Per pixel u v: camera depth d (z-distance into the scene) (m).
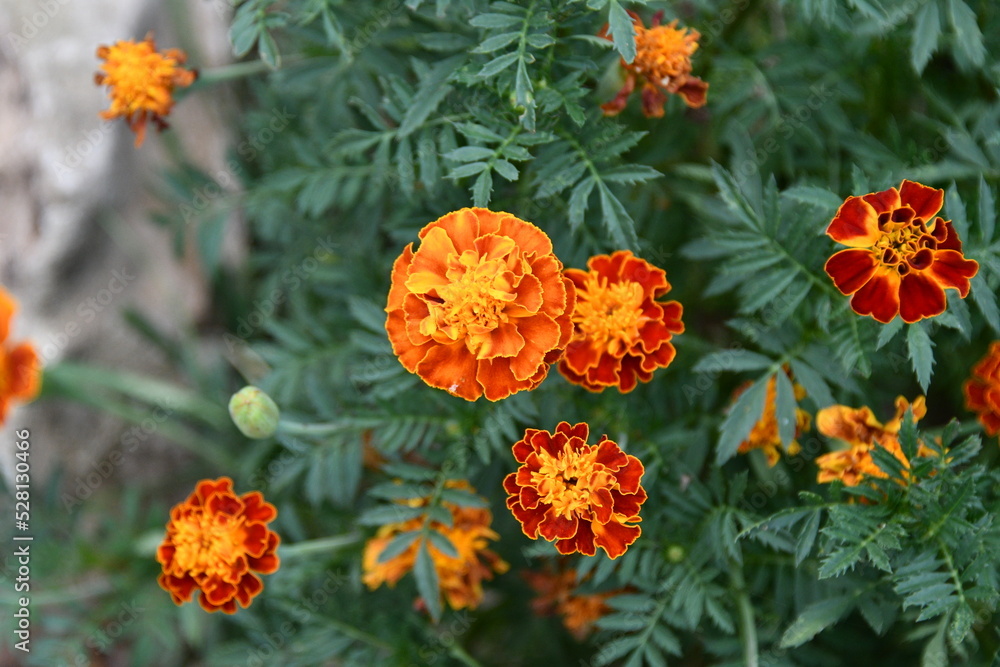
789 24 0.77
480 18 0.64
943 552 0.63
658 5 0.69
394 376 0.67
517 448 0.62
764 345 0.66
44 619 0.76
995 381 0.66
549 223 0.69
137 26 0.85
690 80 0.67
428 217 0.69
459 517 0.70
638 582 0.67
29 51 0.84
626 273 0.64
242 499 0.67
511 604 0.78
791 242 0.65
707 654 0.75
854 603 0.65
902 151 0.72
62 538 0.80
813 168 0.75
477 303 0.60
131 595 0.77
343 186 0.76
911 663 0.71
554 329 0.61
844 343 0.65
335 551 0.74
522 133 0.65
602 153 0.66
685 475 0.68
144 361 0.87
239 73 0.74
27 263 0.84
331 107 0.76
